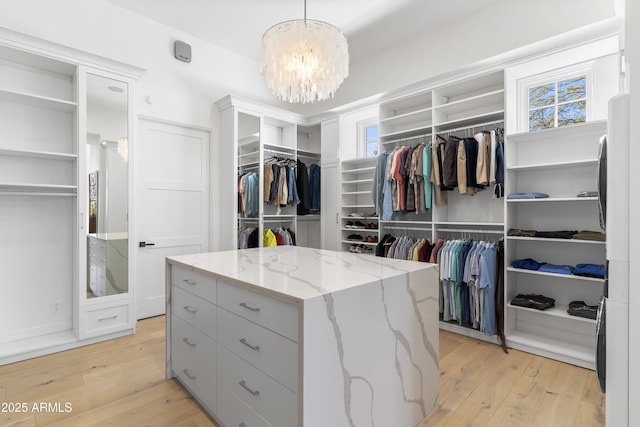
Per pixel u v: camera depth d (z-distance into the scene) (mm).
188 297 2012
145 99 3475
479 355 2639
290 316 1295
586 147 2686
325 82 2420
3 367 2367
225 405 1681
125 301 2988
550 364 2479
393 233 4070
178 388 2104
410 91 3527
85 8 3064
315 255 2318
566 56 2619
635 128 1056
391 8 3328
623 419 1124
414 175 3406
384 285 1571
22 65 2674
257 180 4164
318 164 4879
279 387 1347
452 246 3100
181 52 3715
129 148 2994
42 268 2791
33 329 2746
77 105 2717
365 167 4477
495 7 3234
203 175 3977
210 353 1803
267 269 1806
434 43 3693
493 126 3293
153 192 3584
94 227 2816
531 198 2713
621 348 1125
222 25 3646
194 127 3887
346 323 1386
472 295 2975
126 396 2010
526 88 3016
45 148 2779
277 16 3479
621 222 1124
